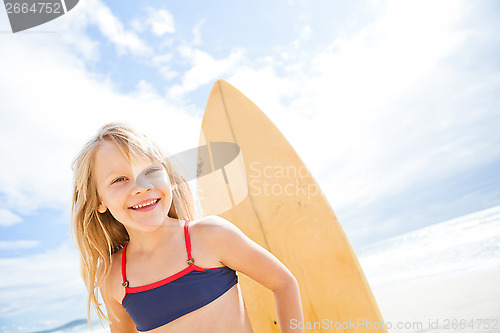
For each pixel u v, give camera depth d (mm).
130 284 979
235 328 947
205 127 1640
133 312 965
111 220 1141
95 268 1144
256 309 1440
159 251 972
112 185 981
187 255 944
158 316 927
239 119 1734
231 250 980
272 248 1563
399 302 4152
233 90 1790
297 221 1582
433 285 4695
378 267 8562
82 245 1131
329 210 1574
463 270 5328
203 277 936
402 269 7309
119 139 1001
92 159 1022
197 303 915
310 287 1499
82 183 1056
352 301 1459
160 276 939
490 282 3760
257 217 1598
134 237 1021
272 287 1039
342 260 1511
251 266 1007
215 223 1001
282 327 1021
